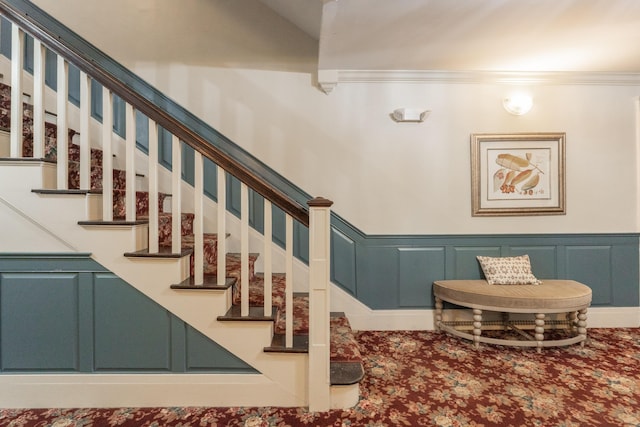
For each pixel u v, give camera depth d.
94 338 1.77
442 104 2.86
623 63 2.63
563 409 1.75
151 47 2.79
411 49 2.36
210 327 1.77
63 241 1.74
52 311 1.76
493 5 1.79
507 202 2.90
